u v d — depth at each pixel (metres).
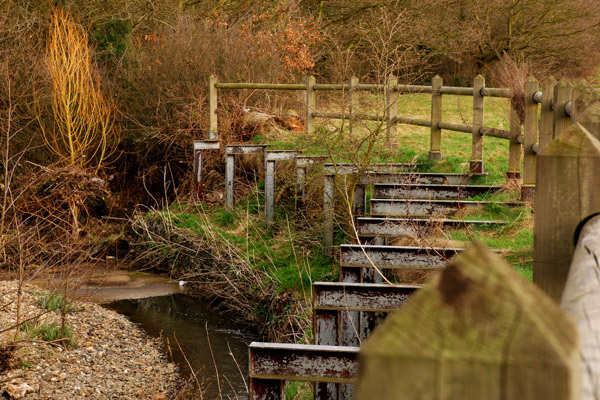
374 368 0.49
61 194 10.20
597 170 1.23
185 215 11.76
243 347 7.79
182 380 6.86
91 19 15.90
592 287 0.88
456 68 26.34
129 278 10.63
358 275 5.05
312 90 12.05
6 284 9.02
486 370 0.48
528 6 21.78
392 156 9.53
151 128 13.74
